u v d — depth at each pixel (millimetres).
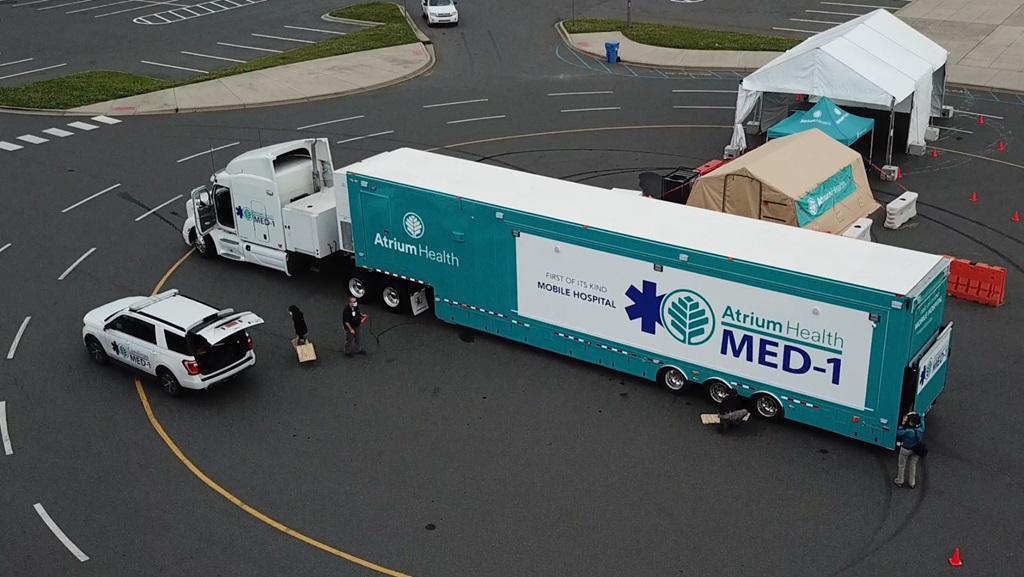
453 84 43188
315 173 25547
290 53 47562
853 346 17047
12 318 24172
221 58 48094
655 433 18766
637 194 22234
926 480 17109
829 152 26219
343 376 21266
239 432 19328
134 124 39062
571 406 19812
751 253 18047
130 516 16969
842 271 17156
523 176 22562
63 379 21422
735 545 15695
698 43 46625
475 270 21734
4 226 29734
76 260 27359
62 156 35750
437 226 21891
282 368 21672
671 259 18609
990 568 14992
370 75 44031
